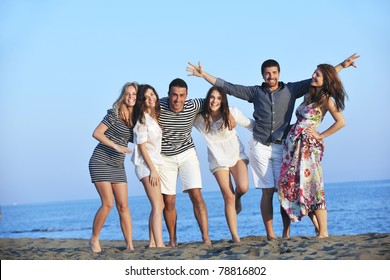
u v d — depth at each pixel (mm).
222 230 22297
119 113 7141
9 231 40094
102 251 7570
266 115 7605
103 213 7332
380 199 45531
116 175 7285
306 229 19547
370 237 7168
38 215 83312
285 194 7504
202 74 7754
